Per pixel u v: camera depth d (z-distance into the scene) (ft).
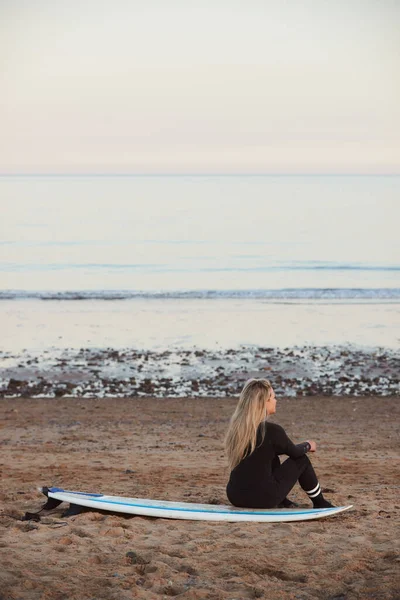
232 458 20.90
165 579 14.97
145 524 19.98
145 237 198.29
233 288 120.57
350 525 19.77
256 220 252.01
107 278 132.16
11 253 165.17
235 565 15.89
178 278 131.95
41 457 35.70
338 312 99.91
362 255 161.48
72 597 13.92
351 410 52.65
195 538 18.39
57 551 16.94
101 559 16.37
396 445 40.83
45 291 115.14
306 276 134.00
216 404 54.49
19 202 363.15
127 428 46.32
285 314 98.12
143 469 31.71
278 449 20.54
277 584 14.74
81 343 77.97
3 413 51.11
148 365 67.82
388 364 68.59
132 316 95.96
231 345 77.36
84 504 21.22
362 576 15.10
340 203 357.20
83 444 40.68
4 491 26.27
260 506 20.58
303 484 21.22
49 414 50.88
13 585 14.42
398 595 13.87
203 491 25.80
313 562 16.14
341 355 72.38
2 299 109.50
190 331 85.40
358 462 34.37
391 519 20.75
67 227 223.30
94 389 59.36
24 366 67.00
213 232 210.38
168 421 48.88
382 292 116.26
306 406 53.93
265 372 65.31
